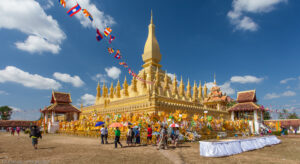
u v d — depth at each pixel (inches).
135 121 909.2
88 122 1215.6
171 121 832.3
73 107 1850.4
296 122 2074.3
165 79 1675.7
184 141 860.6
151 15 2015.3
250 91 1667.1
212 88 1920.5
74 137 1146.0
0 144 822.5
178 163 453.7
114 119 1005.2
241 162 482.9
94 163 447.2
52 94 1827.0
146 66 1920.5
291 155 596.7
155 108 1056.8
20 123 2363.4
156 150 636.7
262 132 1396.4
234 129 1296.8
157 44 1941.4
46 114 1822.1
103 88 1991.9
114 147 706.8
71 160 478.0
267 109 1501.0
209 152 542.3
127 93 1672.0
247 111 1669.5
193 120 983.0
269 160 511.5
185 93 1888.5
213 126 1087.0
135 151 615.2
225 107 1822.1
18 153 586.2
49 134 1470.2
